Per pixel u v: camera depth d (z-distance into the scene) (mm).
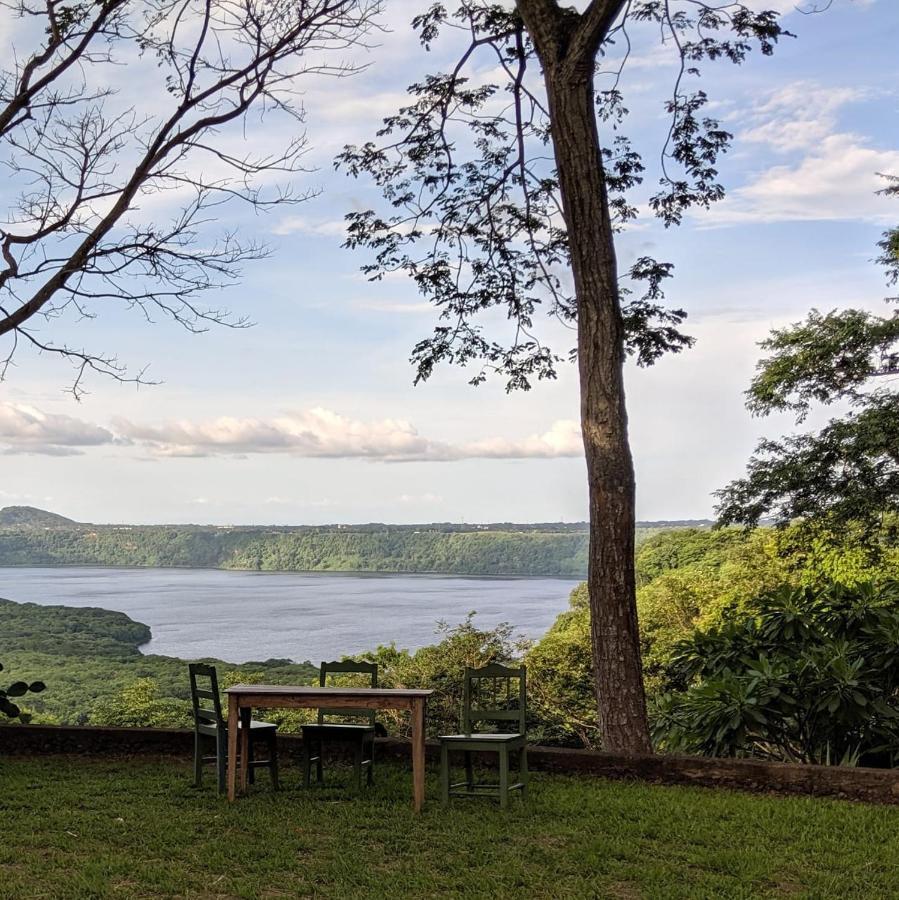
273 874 5707
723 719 8695
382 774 8344
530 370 13609
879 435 14234
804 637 9344
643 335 11859
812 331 15602
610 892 5488
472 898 5309
